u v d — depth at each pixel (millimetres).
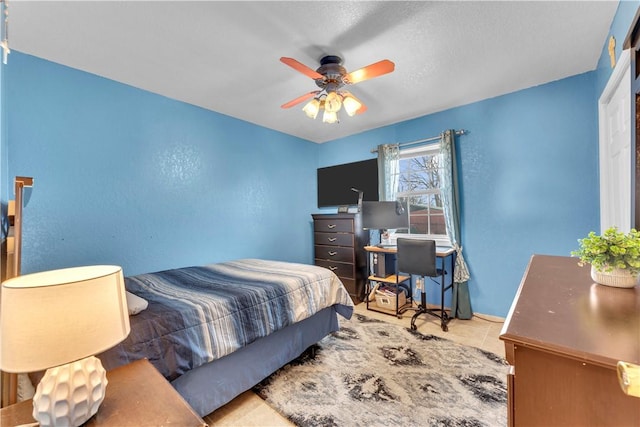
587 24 1777
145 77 2412
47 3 1527
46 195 2113
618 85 1844
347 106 2211
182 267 2896
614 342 624
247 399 1767
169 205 2818
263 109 3166
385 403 1687
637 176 1307
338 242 3854
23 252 2020
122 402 903
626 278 963
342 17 1693
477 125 3014
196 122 3041
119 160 2486
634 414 575
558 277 1144
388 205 3406
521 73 2420
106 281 837
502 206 2879
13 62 1977
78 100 2264
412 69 2326
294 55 2084
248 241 3561
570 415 637
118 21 1699
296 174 4250
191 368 1413
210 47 1988
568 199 2523
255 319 1757
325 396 1770
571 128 2492
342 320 3049
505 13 1671
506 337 683
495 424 1496
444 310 3027
